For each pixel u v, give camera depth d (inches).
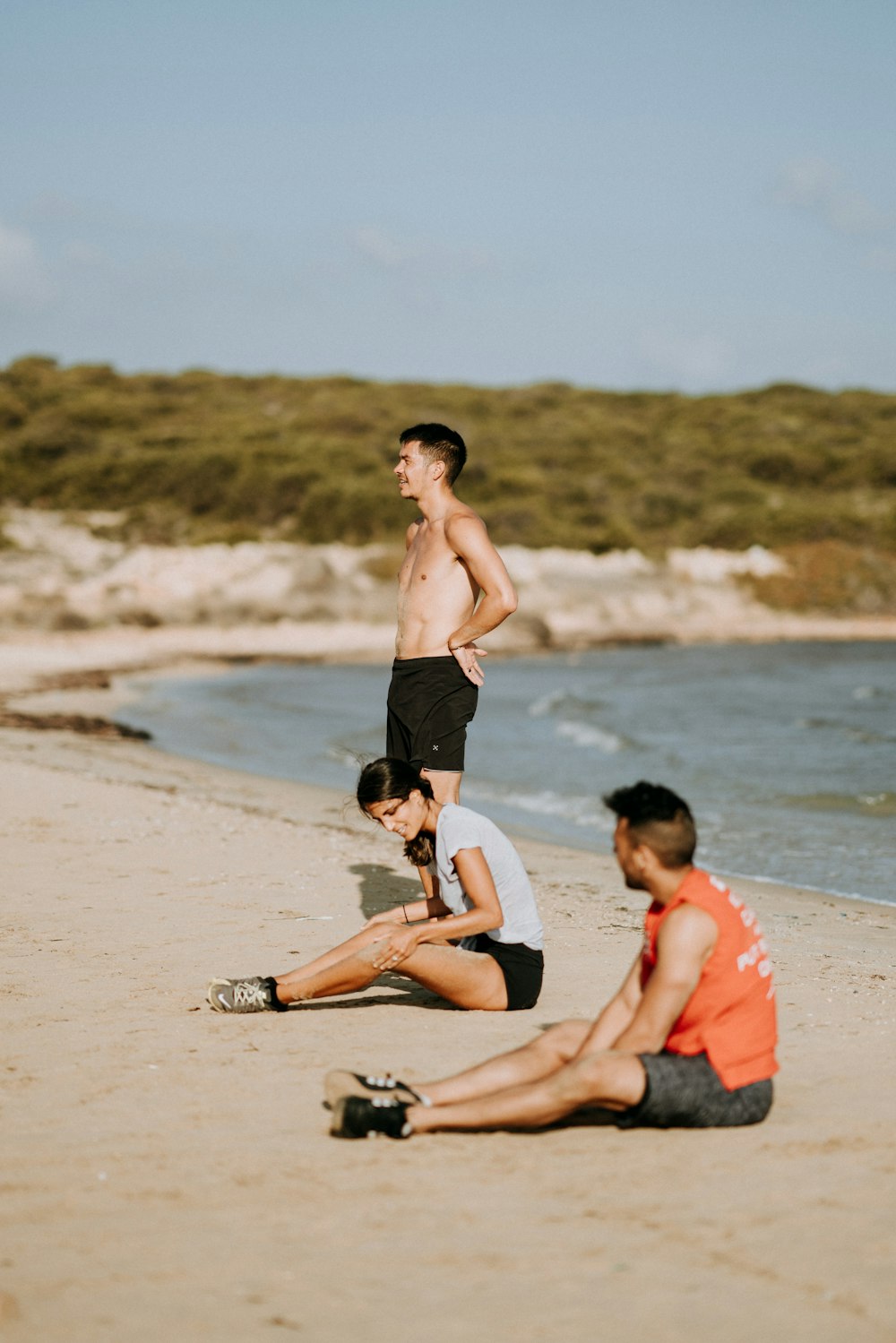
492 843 189.3
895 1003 201.2
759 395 3513.8
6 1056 168.6
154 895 281.9
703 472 2765.7
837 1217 116.8
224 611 1859.0
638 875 139.6
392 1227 114.5
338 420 2787.9
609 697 1175.6
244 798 488.4
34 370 3127.5
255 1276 104.7
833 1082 158.4
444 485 220.1
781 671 1571.1
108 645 1622.8
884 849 412.2
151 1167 129.3
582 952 237.0
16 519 2213.3
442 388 3304.6
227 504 2285.9
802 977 221.1
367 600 1948.8
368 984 188.7
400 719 220.1
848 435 3004.4
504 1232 113.6
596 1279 104.1
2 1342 93.0
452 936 183.6
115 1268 106.0
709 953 137.0
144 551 2017.7
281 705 1055.0
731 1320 97.2
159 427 2733.8
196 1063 165.6
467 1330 95.4
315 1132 139.9
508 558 2242.9
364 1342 93.7
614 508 2532.0
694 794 546.0
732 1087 138.4
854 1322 96.7
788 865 386.0
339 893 286.2
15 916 259.6
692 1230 113.9
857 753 718.5
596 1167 129.5
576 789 564.1
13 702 1011.9
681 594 2271.2
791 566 2384.4
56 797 428.1
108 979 210.1
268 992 188.5
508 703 1098.1
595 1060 135.2
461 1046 173.0
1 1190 123.0
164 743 757.3
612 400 3472.0
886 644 2098.9
